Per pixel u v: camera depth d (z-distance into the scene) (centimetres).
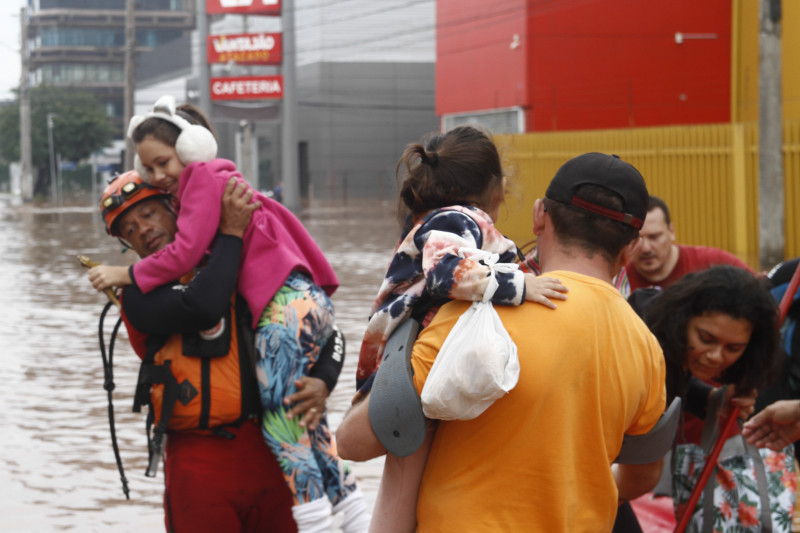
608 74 2358
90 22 9381
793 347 326
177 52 7256
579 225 215
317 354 310
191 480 296
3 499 496
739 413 296
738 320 273
